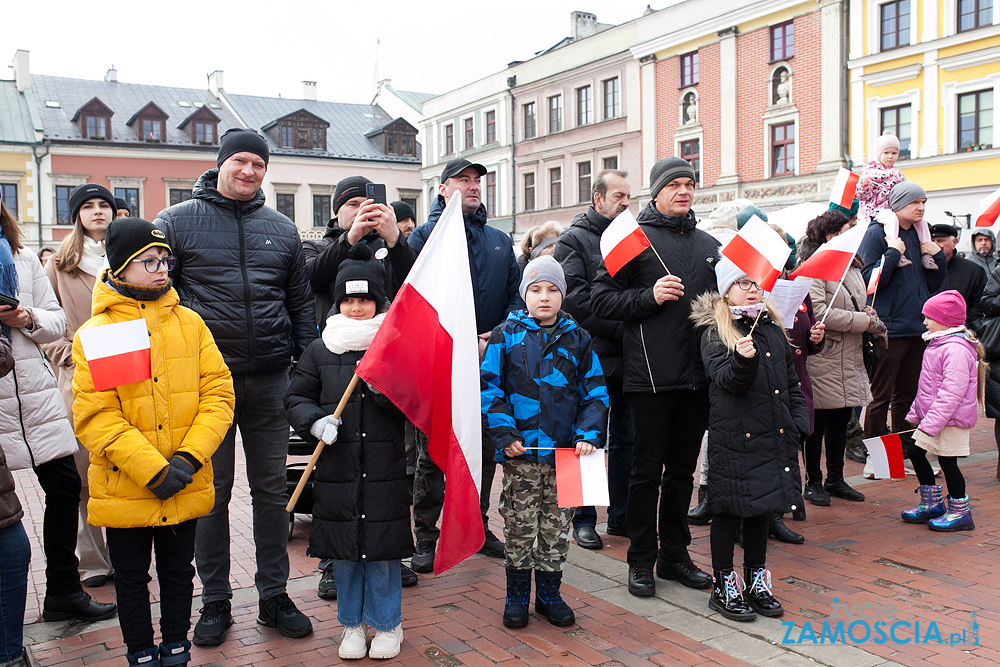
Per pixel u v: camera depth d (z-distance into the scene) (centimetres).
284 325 405
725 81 2680
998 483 657
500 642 373
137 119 4162
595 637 378
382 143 4684
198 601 430
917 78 2233
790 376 417
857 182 605
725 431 399
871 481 679
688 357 425
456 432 367
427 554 479
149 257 321
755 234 388
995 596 420
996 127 2097
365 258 386
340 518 354
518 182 3612
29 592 450
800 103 2475
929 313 540
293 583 457
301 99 4934
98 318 317
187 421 329
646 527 434
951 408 516
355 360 371
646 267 432
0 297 353
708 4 2703
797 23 2475
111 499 312
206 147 4225
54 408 395
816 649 362
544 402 395
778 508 390
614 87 3116
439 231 378
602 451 388
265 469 400
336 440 360
